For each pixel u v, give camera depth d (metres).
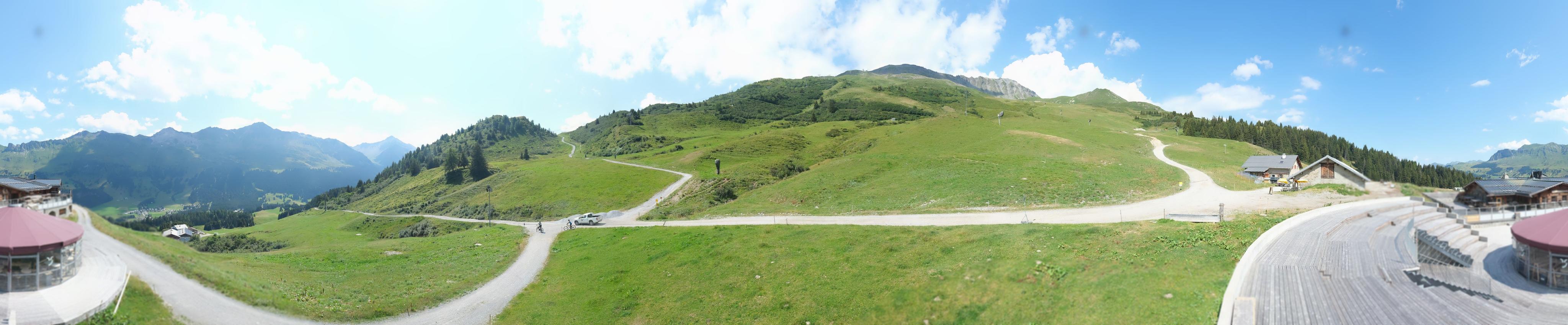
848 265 44.34
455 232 104.00
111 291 31.33
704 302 41.66
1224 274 29.70
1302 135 168.00
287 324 34.00
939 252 43.44
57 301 29.73
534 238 76.94
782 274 44.81
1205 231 38.44
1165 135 154.50
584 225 88.19
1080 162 89.75
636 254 56.69
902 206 70.56
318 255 55.78
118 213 54.69
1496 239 36.62
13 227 31.17
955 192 73.56
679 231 66.38
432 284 47.50
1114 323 25.97
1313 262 30.69
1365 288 26.89
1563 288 26.98
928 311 33.28
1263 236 35.97
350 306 39.69
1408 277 28.20
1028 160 93.62
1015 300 31.23
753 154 180.62
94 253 37.31
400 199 178.12
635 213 101.94
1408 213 43.03
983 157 99.81
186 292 34.03
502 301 45.41
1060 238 41.06
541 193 136.25
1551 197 45.19
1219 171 80.31
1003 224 51.47
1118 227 42.31
